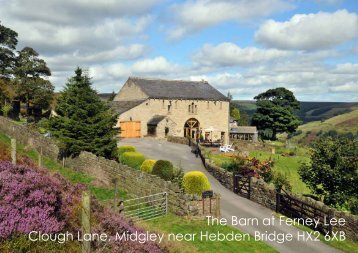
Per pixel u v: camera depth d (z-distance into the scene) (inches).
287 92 3462.1
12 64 2588.6
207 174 1167.6
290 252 592.4
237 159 1278.3
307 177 913.5
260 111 3516.2
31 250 297.1
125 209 751.1
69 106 1214.3
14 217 304.8
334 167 871.1
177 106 2432.3
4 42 2564.0
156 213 746.2
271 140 3496.6
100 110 1224.8
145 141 2048.5
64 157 1237.7
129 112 2233.0
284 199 788.6
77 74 1222.9
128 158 1146.7
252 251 581.0
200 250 552.1
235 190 964.0
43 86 2470.5
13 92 2393.0
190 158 1469.0
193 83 2723.9
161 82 2559.1
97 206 455.8
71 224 360.5
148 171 1018.1
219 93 2709.2
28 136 1462.8
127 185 943.0
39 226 312.8
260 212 799.7
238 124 4559.5
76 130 1177.4
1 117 1753.2
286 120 3427.7
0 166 413.7
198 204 728.3
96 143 1191.6
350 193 849.5
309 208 737.6
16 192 333.7
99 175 1066.1
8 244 289.1
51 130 1318.9
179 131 2445.9
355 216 637.9
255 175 1050.7
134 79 2479.1
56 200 362.3
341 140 904.9
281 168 1648.6
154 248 410.6
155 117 2315.5
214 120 2603.3
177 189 751.7
